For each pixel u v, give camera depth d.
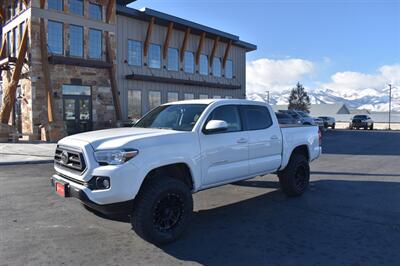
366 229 5.63
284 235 5.38
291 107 71.56
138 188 4.74
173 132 5.36
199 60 33.09
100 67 24.77
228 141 6.01
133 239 5.21
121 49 26.66
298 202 7.32
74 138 5.21
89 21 24.36
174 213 5.14
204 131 5.66
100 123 24.92
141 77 27.20
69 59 22.81
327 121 44.09
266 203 7.25
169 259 4.51
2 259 4.48
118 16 26.45
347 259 4.51
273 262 4.43
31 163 13.51
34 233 5.44
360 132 36.28
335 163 13.25
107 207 4.68
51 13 22.52
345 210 6.71
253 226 5.80
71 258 4.52
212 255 4.64
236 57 37.34
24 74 22.92
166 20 28.70
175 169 5.51
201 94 33.31
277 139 7.06
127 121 25.00
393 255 4.63
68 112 23.28
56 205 7.09
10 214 6.46
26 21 22.53
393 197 7.74
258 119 6.81
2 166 12.71
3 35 26.14
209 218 6.25
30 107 22.14
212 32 32.53
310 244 5.02
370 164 12.94
